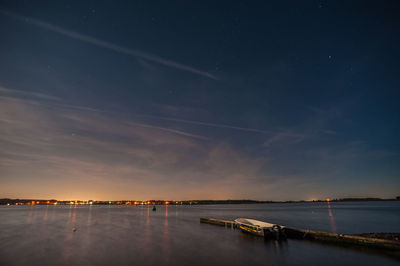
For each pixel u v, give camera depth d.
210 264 18.62
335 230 38.59
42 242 27.64
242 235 31.98
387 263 18.05
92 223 49.97
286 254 21.20
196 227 42.25
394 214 82.38
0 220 56.88
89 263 18.94
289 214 87.00
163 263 18.91
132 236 32.12
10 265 18.64
